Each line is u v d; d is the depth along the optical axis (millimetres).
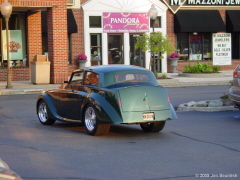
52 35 22203
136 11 29516
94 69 10250
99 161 7590
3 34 25203
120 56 29500
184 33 31219
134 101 9391
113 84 9758
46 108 11438
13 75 25359
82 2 28344
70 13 27609
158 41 23812
